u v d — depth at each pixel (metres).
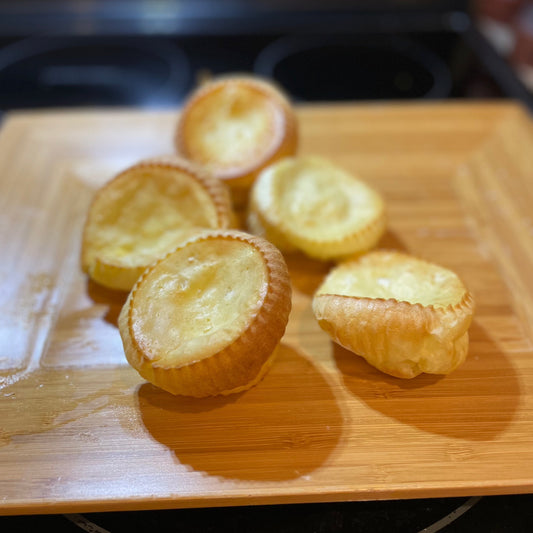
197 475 0.22
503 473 0.22
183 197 0.28
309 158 0.32
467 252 0.31
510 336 0.27
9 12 0.51
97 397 0.25
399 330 0.23
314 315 0.27
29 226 0.32
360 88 0.46
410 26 0.51
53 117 0.39
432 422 0.24
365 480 0.22
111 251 0.28
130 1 0.52
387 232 0.32
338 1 0.53
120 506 0.21
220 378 0.22
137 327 0.23
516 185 0.35
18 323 0.27
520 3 0.50
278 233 0.29
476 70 0.47
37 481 0.22
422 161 0.36
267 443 0.23
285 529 0.22
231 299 0.24
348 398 0.24
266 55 0.49
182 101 0.45
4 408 0.24
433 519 0.22
